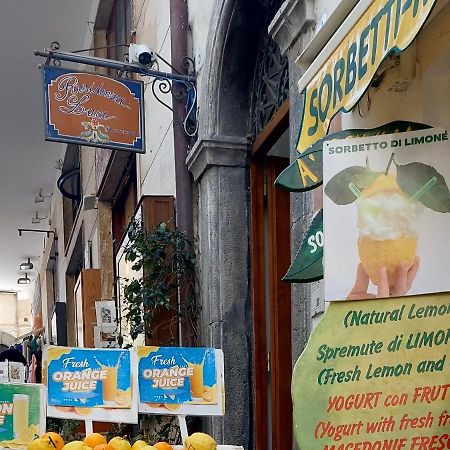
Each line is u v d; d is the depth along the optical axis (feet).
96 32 30.68
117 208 29.96
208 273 15.29
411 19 5.80
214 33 15.19
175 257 16.21
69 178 41.57
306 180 7.73
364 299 6.73
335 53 7.33
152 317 16.02
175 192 17.49
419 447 6.33
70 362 9.62
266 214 15.47
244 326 14.93
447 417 6.35
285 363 14.71
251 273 15.16
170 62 18.40
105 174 27.40
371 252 6.79
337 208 6.95
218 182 15.31
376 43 6.40
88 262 33.42
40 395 9.49
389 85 7.86
